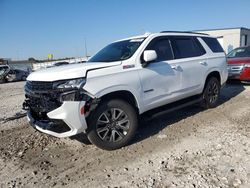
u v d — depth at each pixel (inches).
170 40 217.3
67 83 154.3
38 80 165.2
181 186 126.3
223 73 269.1
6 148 191.9
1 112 317.1
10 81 919.0
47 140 203.2
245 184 124.3
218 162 147.6
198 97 247.4
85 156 169.9
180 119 234.8
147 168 147.6
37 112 170.1
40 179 144.4
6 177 148.8
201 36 254.1
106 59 197.9
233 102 286.2
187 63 223.1
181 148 171.3
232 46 1176.2
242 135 185.6
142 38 203.5
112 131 173.2
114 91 169.9
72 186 135.0
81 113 156.1
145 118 197.9
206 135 191.3
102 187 131.8
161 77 198.2
